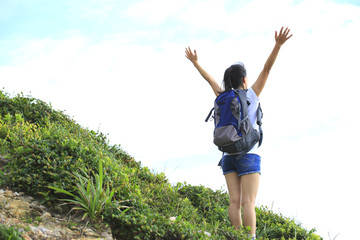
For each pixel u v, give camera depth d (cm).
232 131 475
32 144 499
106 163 516
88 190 440
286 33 470
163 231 431
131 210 446
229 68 523
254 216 491
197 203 669
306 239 574
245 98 489
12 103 741
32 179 462
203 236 453
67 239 386
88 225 425
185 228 453
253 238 483
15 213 407
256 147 497
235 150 479
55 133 553
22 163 487
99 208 435
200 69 566
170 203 597
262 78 497
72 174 469
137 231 427
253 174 489
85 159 502
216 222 557
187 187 704
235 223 502
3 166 512
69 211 443
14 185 468
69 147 510
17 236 335
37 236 373
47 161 475
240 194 509
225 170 514
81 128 734
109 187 481
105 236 413
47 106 765
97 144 687
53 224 411
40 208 435
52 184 454
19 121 663
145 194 585
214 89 548
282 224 626
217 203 656
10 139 573
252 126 486
